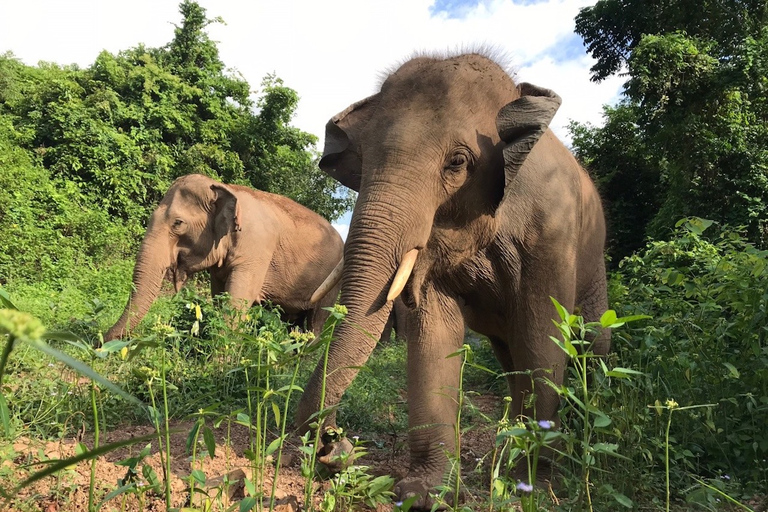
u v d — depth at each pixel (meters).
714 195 14.41
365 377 5.95
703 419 3.64
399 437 4.84
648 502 2.97
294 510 2.69
